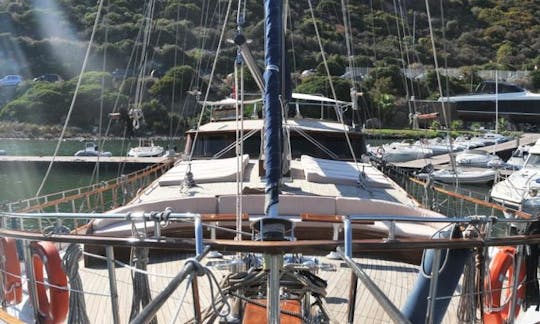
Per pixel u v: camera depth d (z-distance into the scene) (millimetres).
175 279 2432
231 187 6500
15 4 66750
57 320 3758
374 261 5129
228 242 2951
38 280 3932
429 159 25453
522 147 31484
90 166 31203
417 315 3602
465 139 39656
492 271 4020
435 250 3314
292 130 8344
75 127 52281
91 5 61625
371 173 7371
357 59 43375
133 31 37094
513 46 65812
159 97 42469
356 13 39406
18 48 63125
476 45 65500
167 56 32562
